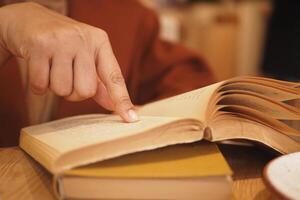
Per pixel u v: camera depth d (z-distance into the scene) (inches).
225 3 99.3
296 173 16.9
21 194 17.8
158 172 16.3
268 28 90.3
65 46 21.4
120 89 21.4
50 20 22.8
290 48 85.0
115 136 16.9
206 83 41.2
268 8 100.3
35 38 21.3
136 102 42.8
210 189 16.4
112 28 40.6
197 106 19.0
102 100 22.9
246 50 102.3
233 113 19.4
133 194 16.2
